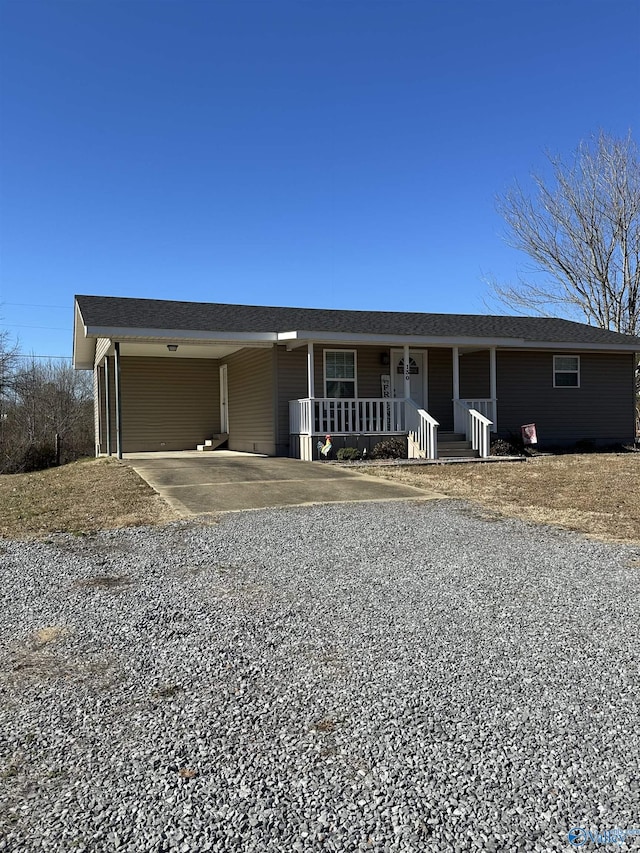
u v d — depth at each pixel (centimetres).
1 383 2994
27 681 329
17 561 567
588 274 2859
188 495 900
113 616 422
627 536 662
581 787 236
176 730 279
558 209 2869
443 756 256
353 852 204
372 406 1512
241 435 1702
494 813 221
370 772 246
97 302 1531
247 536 654
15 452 2244
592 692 312
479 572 526
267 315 1619
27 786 240
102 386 1903
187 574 518
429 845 206
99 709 298
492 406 1547
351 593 468
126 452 1758
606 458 1427
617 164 2722
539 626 402
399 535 662
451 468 1216
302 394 1508
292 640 379
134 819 221
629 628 399
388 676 330
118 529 691
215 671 338
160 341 1398
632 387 1838
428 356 1652
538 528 701
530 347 1614
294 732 276
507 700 304
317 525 709
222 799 230
